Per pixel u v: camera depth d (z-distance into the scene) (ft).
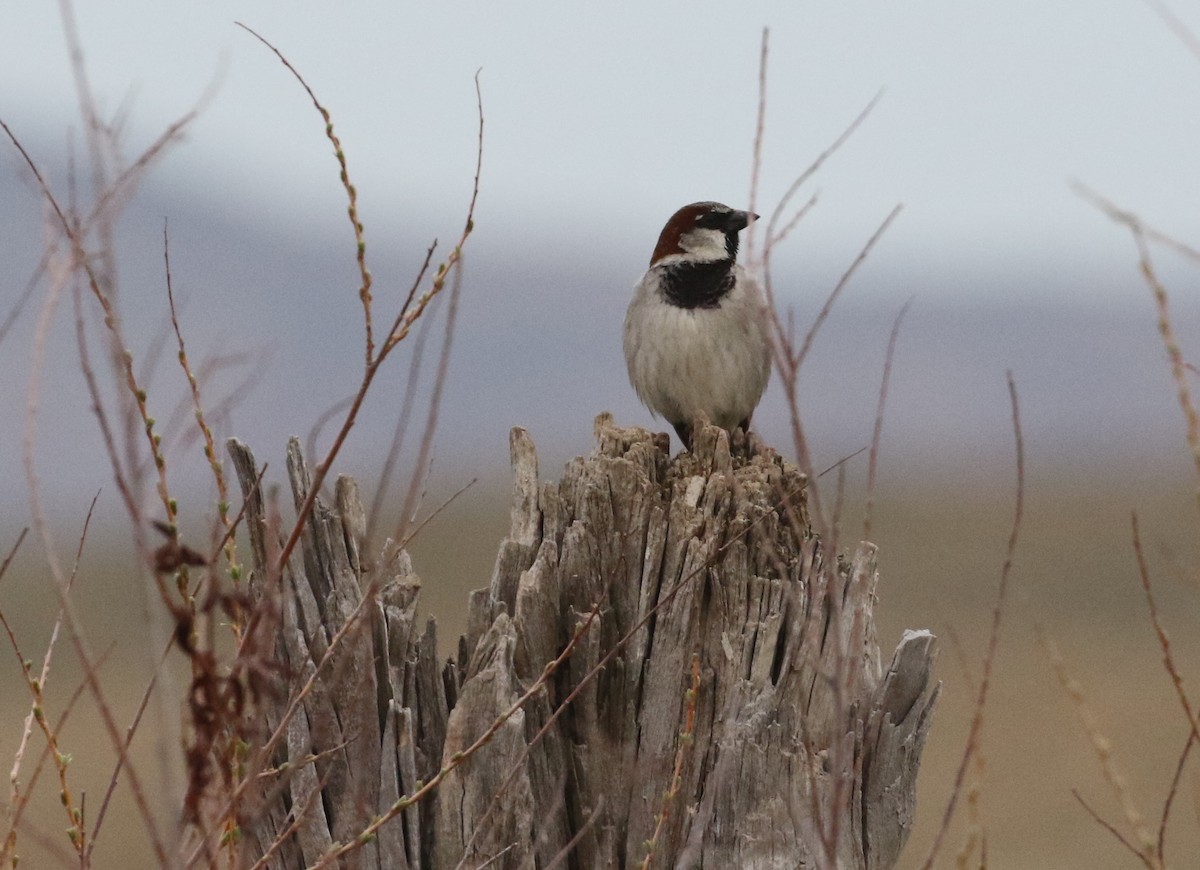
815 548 31.22
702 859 29.07
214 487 28.04
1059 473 473.26
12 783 24.54
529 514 31.81
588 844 29.60
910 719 30.27
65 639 122.31
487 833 28.04
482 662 29.22
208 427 23.95
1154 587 171.73
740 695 29.58
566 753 29.96
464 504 326.65
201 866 23.26
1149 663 124.26
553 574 30.60
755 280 24.53
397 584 30.19
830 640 29.60
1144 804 73.56
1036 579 189.16
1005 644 127.95
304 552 29.35
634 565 30.58
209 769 21.22
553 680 30.19
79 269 20.58
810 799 29.12
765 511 30.71
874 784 29.91
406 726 28.78
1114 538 238.07
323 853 27.86
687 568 30.07
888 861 29.99
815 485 21.91
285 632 28.71
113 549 239.71
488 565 197.26
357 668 28.25
